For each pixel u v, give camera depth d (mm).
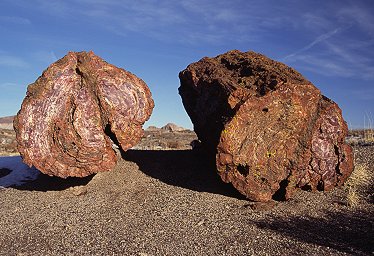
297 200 8641
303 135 8531
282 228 7105
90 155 8633
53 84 8680
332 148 8930
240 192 8414
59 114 8633
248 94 8234
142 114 8883
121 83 8789
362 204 8297
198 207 8188
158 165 10672
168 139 23797
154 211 8078
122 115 8680
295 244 6355
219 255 6008
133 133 8844
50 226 7602
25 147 8688
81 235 7047
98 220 7793
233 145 8117
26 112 8664
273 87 8273
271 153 8312
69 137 8461
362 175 9703
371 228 7039
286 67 9406
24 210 8609
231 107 8328
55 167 8727
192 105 10734
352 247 6211
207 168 10352
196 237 6746
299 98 8305
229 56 10500
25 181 10719
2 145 19828
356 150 12102
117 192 9250
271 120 8234
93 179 10000
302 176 8797
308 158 8531
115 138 8945
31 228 7543
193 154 11469
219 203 8414
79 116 8477
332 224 7281
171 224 7375
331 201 8516
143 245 6445
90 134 8516
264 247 6273
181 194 8914
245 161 8211
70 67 8797
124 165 10703
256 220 7520
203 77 9773
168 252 6148
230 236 6766
